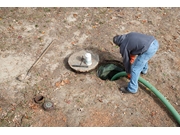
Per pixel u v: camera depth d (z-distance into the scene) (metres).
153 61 5.11
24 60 5.07
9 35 5.69
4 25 5.97
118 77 4.81
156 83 4.66
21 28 5.91
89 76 4.77
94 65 4.80
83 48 5.40
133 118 4.05
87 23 6.14
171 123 4.00
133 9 6.68
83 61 4.89
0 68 4.88
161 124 3.98
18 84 4.57
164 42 5.58
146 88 4.57
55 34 5.78
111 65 4.96
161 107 4.24
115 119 4.02
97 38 5.69
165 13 6.57
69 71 4.84
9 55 5.18
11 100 4.29
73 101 4.28
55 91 4.45
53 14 6.41
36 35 5.72
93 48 5.41
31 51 5.29
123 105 4.24
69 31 5.88
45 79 4.67
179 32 5.90
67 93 4.41
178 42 5.60
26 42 5.52
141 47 3.77
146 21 6.26
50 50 5.32
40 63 5.01
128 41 3.83
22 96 4.36
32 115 4.05
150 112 4.15
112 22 6.20
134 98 4.37
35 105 4.21
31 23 6.09
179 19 6.36
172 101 4.34
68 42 5.56
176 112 4.00
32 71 4.83
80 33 5.82
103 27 6.02
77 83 4.60
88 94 4.40
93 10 6.60
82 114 4.08
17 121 3.97
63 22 6.15
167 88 4.56
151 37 3.86
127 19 6.32
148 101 4.32
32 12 6.45
